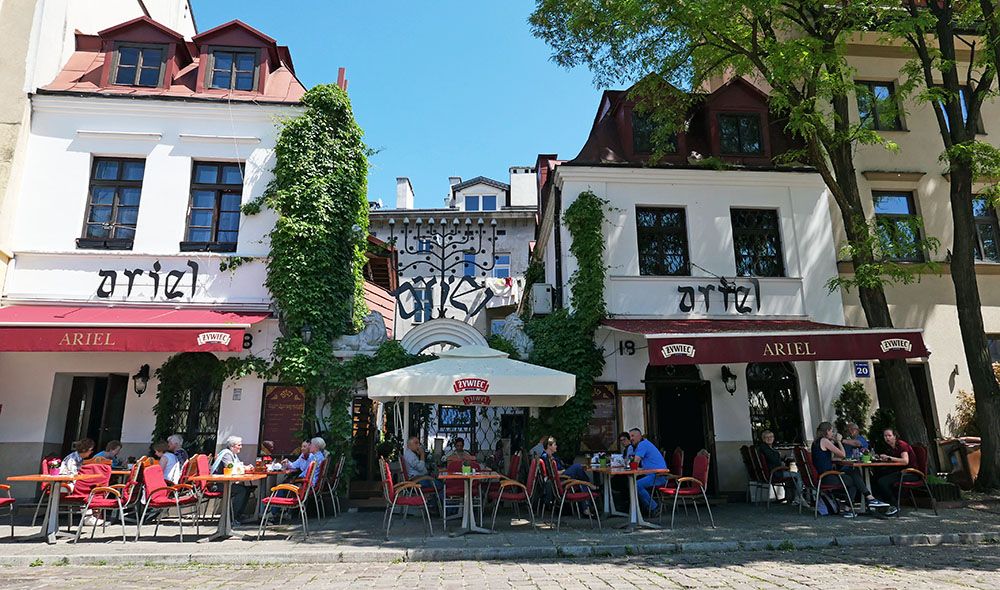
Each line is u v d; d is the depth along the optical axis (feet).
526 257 95.35
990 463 37.14
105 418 39.17
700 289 44.96
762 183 47.65
